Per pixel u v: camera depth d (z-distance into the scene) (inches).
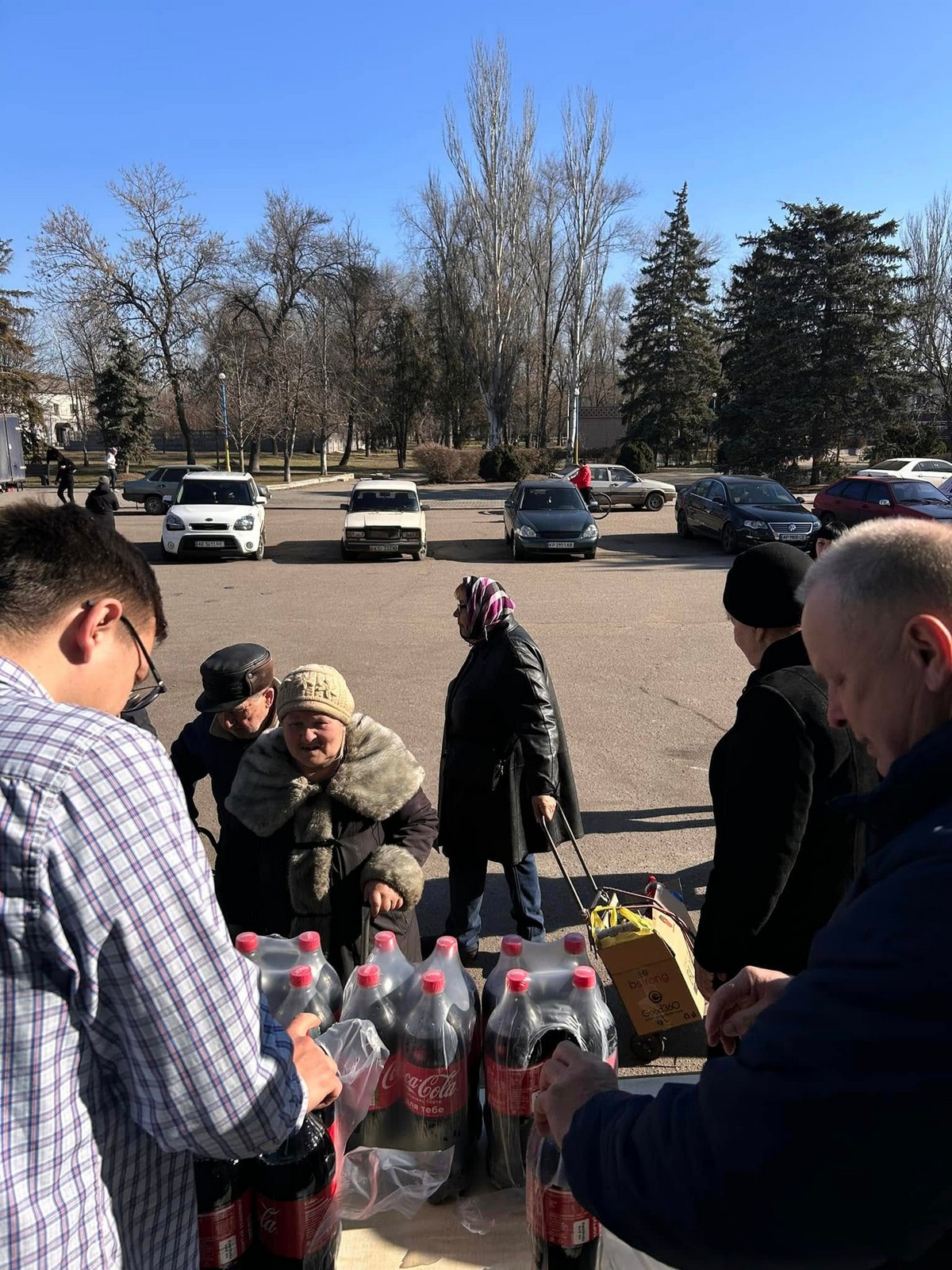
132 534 856.9
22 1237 35.7
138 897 38.2
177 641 395.9
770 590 84.4
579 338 1833.2
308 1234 57.4
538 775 137.9
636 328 1884.8
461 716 141.0
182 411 1705.2
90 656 44.8
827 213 1226.0
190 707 291.3
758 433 1266.0
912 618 39.1
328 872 95.8
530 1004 66.5
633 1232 38.6
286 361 1587.1
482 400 2102.6
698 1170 35.1
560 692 308.8
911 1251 32.2
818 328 1239.5
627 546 773.9
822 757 75.9
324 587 556.1
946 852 33.4
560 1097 49.7
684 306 1843.0
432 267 1930.4
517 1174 66.8
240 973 42.4
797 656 83.7
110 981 38.5
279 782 97.4
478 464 1628.9
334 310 1893.5
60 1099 37.3
